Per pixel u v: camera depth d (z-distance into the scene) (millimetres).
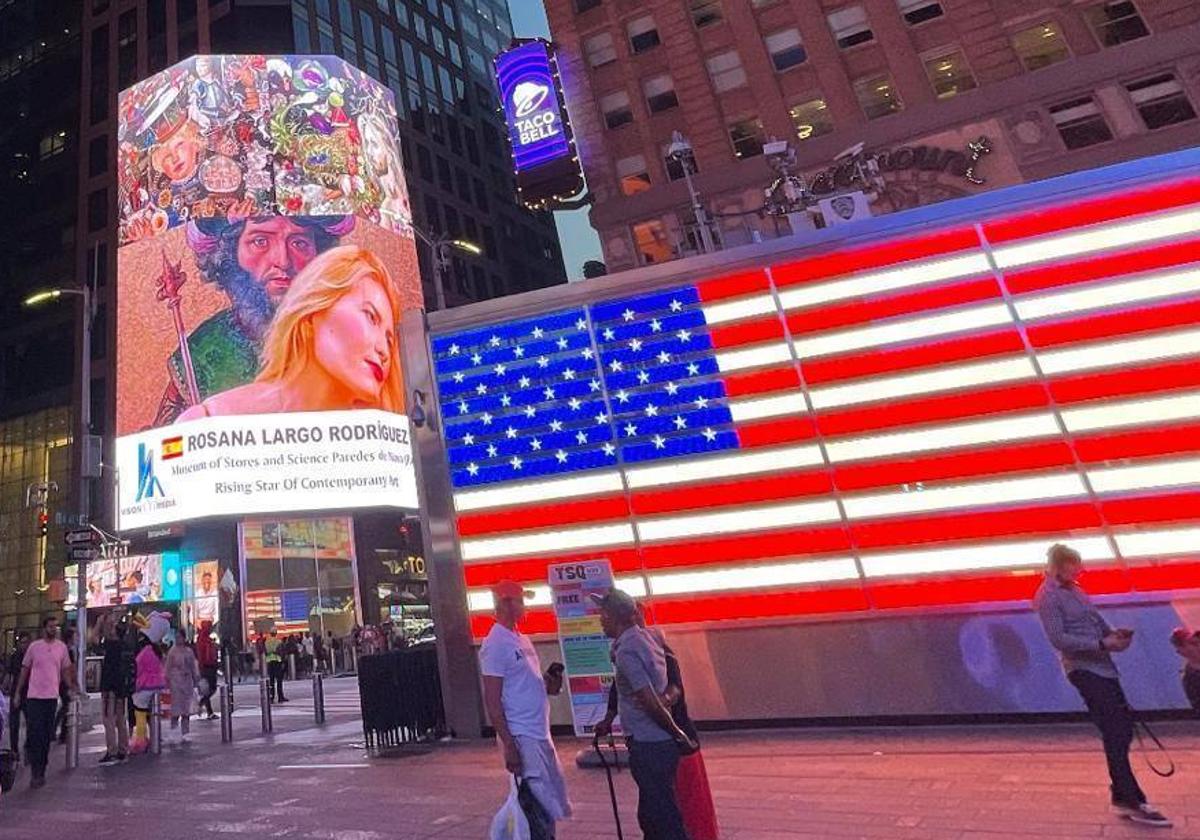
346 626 40250
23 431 51406
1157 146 24453
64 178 54438
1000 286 8344
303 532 40219
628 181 32344
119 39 54750
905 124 27844
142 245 42094
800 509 8719
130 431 39688
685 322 9594
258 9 51531
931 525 8180
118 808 7988
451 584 10156
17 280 53781
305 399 40406
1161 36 25172
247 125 43875
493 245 68750
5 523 50250
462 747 9492
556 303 10172
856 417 8680
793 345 9070
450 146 67562
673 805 3807
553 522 9719
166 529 38031
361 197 46031
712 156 31016
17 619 47875
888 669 8109
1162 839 4383
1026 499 7871
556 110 29781
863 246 8953
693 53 32219
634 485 9438
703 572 8992
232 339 40344
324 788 7973
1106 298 7926
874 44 29391
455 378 10469
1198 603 7133
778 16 31203
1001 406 8125
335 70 47719
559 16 34938
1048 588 5164
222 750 11719
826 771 6602
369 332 43438
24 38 59469
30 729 9898
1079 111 25766
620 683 4031
